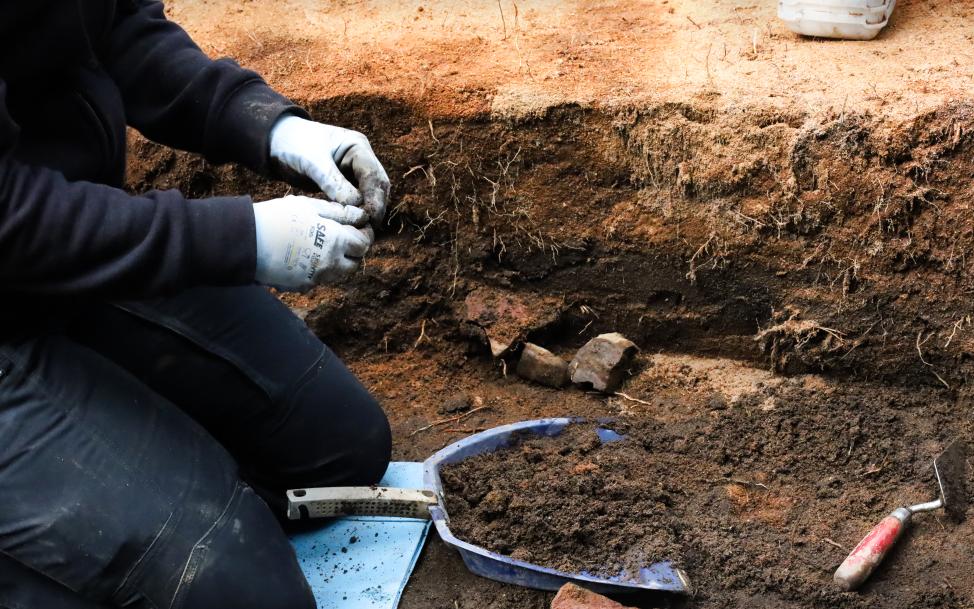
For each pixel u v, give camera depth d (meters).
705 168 2.45
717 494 2.20
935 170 2.30
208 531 1.76
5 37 1.62
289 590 1.82
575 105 2.49
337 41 2.89
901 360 2.44
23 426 1.69
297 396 2.10
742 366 2.60
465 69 2.68
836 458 2.28
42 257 1.56
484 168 2.60
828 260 2.43
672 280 2.59
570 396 2.58
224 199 1.69
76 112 1.76
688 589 1.94
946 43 2.60
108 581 1.73
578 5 3.04
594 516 2.08
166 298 1.95
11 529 1.69
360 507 2.10
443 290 2.74
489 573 2.02
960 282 2.34
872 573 1.99
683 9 2.96
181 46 2.03
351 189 1.90
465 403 2.55
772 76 2.52
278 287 1.79
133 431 1.78
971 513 2.11
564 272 2.68
